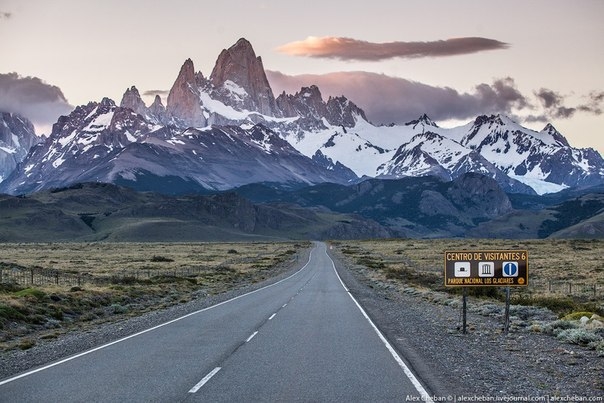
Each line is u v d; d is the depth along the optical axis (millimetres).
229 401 11938
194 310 31594
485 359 16625
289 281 58156
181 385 13391
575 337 19484
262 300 37781
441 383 13500
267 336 21438
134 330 23391
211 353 17750
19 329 23312
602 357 16875
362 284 54312
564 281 56062
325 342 19922
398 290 46844
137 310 32375
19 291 33281
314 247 176250
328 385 13344
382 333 22172
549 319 26812
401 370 15031
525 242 166750
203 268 80000
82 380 13938
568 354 17438
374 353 17641
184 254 132125
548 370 15047
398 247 160125
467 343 19719
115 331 23219
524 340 20359
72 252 140125
